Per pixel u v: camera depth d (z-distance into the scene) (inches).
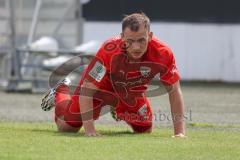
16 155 626.8
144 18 735.7
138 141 729.6
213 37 2495.1
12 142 708.7
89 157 620.7
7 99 1646.2
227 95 1878.7
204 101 1643.7
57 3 2031.3
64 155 630.5
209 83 2456.9
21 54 1941.4
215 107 1467.8
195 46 2502.5
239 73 2488.9
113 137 770.8
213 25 2490.2
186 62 2507.4
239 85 2370.8
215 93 1961.1
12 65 1918.1
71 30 2036.2
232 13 2484.0
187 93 1948.8
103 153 645.9
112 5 2527.1
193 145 704.4
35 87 1927.9
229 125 1056.8
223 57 2495.1
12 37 1920.5
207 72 2504.9
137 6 2519.7
